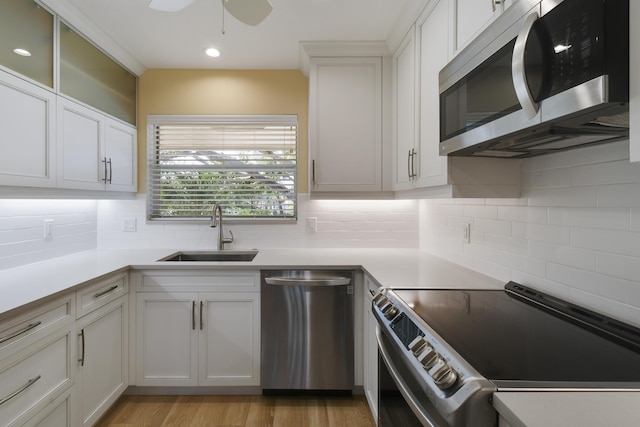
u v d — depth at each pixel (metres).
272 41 2.20
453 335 0.93
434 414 0.76
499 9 1.09
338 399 2.00
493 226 1.60
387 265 1.93
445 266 1.90
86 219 2.43
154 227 2.58
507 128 0.92
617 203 0.99
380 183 2.26
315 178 2.26
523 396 0.62
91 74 2.04
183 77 2.60
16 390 1.19
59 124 1.75
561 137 0.95
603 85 0.62
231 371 1.99
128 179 2.43
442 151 1.31
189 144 2.65
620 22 0.61
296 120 2.63
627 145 0.96
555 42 0.72
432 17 1.60
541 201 1.29
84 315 1.56
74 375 1.49
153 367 1.97
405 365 0.94
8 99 1.46
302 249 2.57
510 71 0.91
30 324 1.25
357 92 2.26
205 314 1.98
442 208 2.16
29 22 1.58
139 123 2.58
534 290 1.30
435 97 1.56
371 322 1.76
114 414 1.84
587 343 0.88
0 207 1.73
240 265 1.96
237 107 2.62
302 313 1.98
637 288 0.93
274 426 1.76
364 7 1.84
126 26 2.00
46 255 2.03
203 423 1.78
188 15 1.89
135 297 1.96
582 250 1.11
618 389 0.65
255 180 2.66
